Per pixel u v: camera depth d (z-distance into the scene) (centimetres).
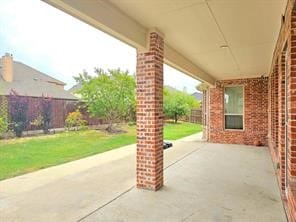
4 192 431
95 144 1043
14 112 1230
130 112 1630
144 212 341
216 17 361
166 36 449
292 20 281
